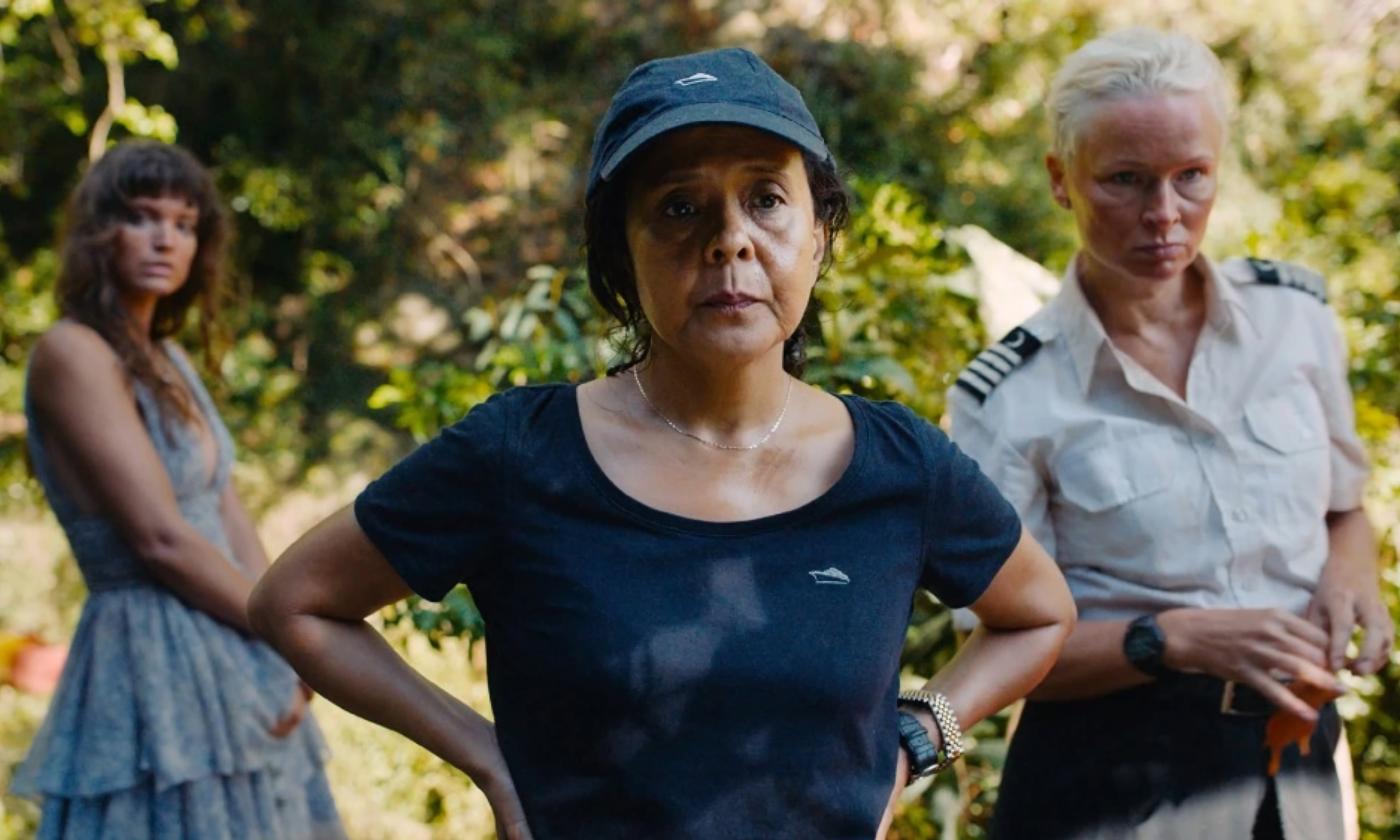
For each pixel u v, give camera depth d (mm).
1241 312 1978
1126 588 1957
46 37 7445
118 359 2516
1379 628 1949
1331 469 2062
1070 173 1957
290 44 7676
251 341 7355
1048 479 1980
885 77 6949
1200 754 1906
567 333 3104
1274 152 6234
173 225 2580
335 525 1404
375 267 7719
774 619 1312
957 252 3201
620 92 1375
